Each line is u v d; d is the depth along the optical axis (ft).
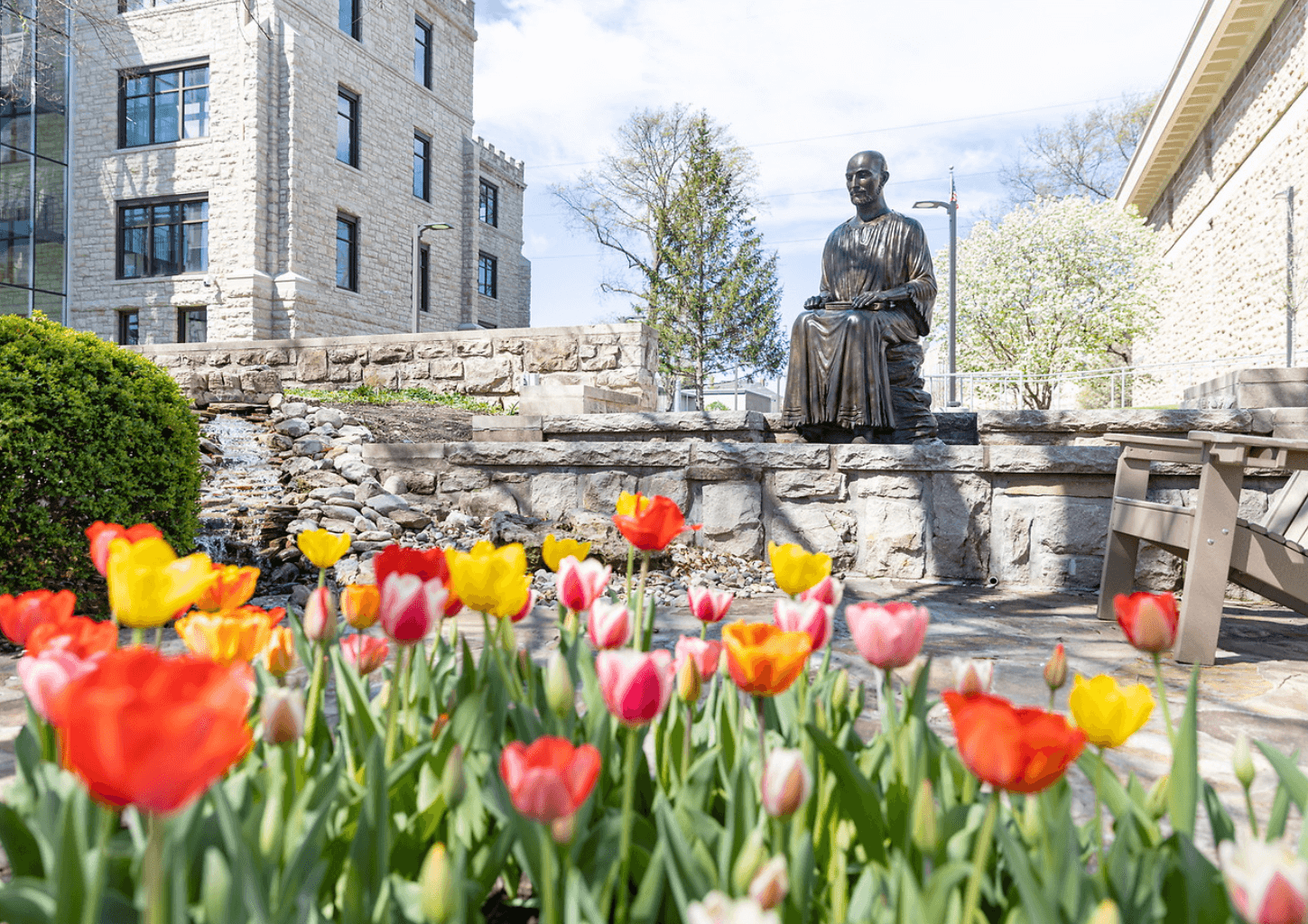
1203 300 77.87
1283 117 57.36
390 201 74.13
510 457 22.84
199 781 1.97
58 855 2.95
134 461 15.74
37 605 4.25
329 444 26.45
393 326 74.23
